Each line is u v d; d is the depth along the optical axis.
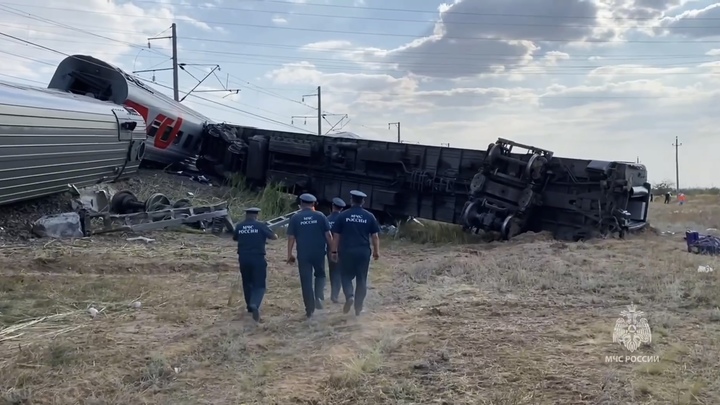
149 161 24.95
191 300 10.66
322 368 7.11
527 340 7.82
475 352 7.38
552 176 19.83
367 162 23.45
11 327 8.88
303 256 9.51
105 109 18.70
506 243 18.72
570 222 19.64
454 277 12.40
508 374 6.60
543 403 5.83
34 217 16.73
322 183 24.52
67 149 16.16
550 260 13.61
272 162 25.44
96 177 19.05
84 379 6.81
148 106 23.55
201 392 6.52
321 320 9.28
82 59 22.44
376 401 6.06
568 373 6.59
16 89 14.70
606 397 5.89
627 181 18.94
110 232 16.89
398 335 8.21
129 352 7.75
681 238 20.20
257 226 9.56
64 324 9.19
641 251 15.48
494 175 20.02
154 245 16.11
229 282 12.34
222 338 8.35
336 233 9.56
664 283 10.88
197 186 24.44
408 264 14.88
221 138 25.98
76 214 16.48
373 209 23.19
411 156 22.56
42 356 7.51
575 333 8.10
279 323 9.11
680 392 6.00
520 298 10.30
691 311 9.15
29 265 12.79
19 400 6.18
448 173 21.84
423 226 22.36
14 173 14.32
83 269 12.95
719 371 6.51
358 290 9.45
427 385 6.41
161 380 6.85
